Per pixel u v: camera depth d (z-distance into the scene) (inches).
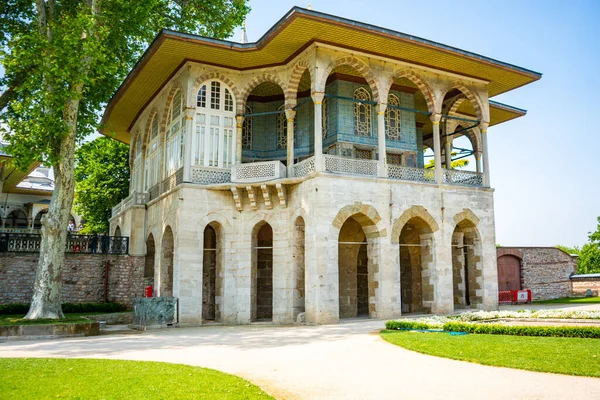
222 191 1040.2
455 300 1183.6
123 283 1262.3
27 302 1166.3
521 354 475.2
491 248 1125.1
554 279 1551.4
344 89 1098.1
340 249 1125.1
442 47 1012.5
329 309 912.9
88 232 1755.7
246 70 1083.9
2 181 1664.6
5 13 1045.8
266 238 1147.3
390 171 1045.2
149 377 404.5
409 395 360.5
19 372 423.2
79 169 1744.6
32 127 850.8
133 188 1453.0
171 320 950.4
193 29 1247.5
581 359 442.9
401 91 1189.7
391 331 710.5
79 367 446.3
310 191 956.6
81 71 874.1
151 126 1317.7
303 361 495.5
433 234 1057.5
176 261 994.7
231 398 349.1
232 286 1015.6
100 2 954.1
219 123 1069.8
